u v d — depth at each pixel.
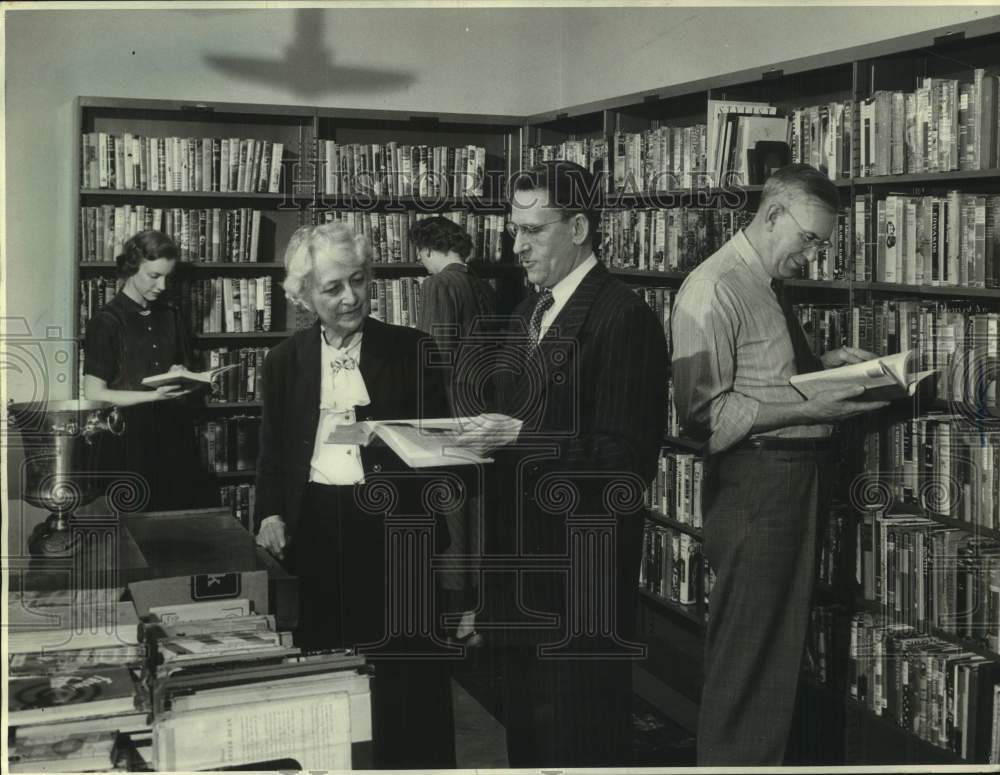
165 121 4.52
